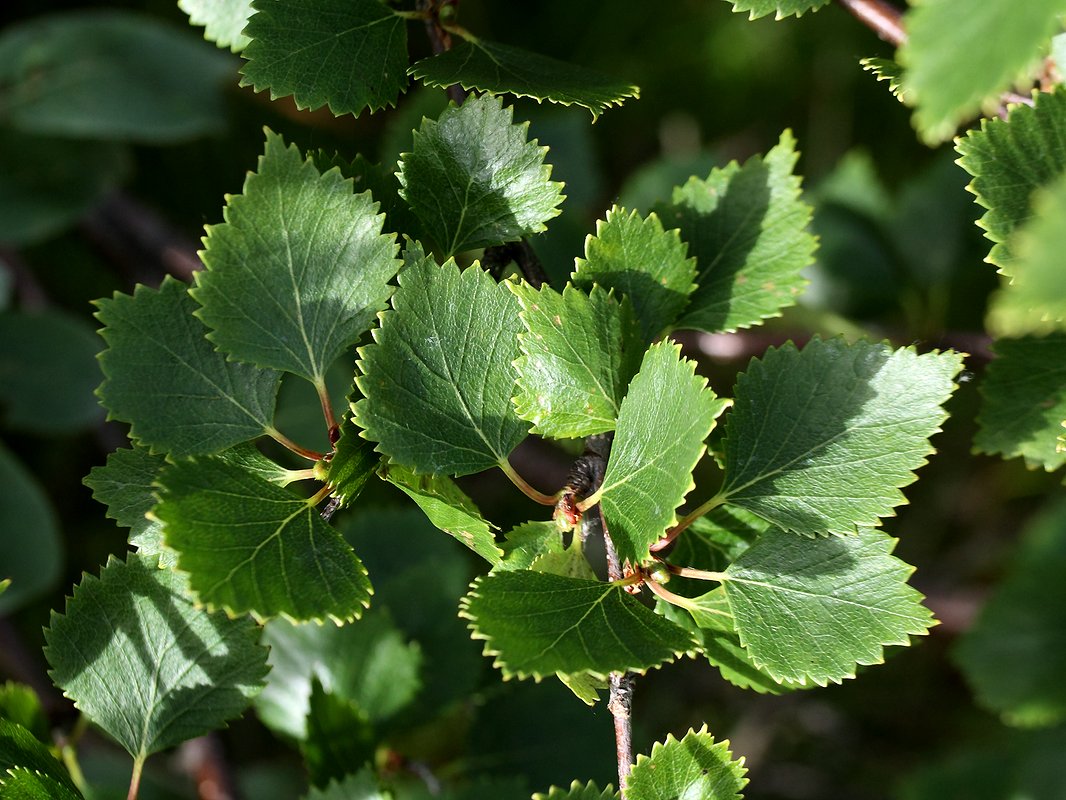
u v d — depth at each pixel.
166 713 0.49
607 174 1.03
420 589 0.60
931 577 1.01
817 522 0.47
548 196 0.48
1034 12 0.42
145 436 0.47
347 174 0.48
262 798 0.84
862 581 0.47
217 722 0.49
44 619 0.87
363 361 0.47
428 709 0.59
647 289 0.49
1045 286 0.41
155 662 0.49
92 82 0.81
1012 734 0.82
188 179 0.92
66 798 0.49
